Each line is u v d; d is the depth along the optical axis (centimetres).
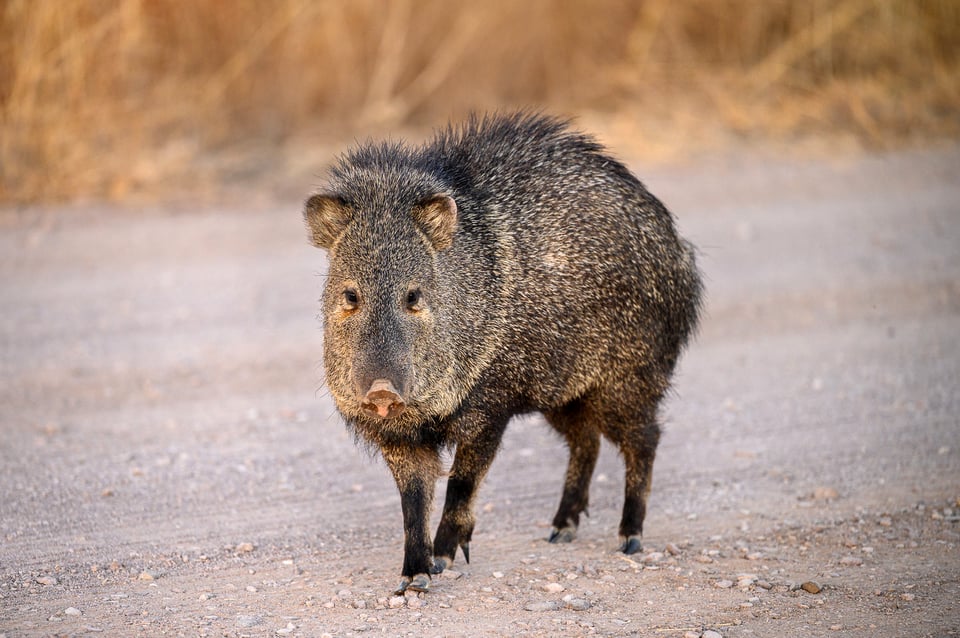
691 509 2102
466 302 1742
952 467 2256
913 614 1636
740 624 1606
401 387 1584
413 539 1744
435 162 1847
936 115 5156
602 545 1958
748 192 4328
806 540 1939
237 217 3903
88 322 3042
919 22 5488
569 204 1900
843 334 3086
